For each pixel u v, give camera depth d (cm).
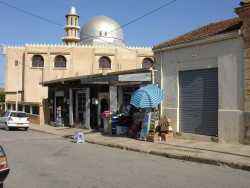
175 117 2062
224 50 1770
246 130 1667
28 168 1186
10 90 5700
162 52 2159
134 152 1667
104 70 5681
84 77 2820
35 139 2291
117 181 985
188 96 2002
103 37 6359
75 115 3222
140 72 2273
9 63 5697
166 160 1410
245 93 1667
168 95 2114
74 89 3222
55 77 5556
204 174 1102
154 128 1997
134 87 2477
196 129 1948
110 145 1923
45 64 5547
